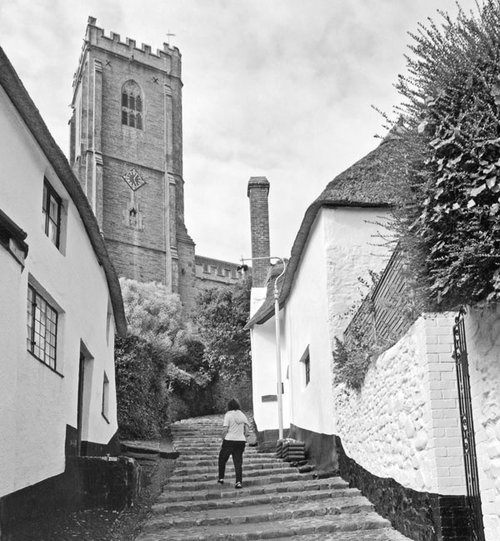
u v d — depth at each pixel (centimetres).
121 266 6047
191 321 3834
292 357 1630
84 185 6059
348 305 1187
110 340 1414
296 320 1555
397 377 788
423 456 687
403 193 561
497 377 518
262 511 939
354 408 1034
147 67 6769
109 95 6444
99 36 6512
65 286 895
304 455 1366
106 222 6094
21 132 726
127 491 910
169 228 6366
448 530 633
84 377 1122
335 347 1168
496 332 518
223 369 3058
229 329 3070
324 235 1217
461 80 505
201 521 887
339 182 1233
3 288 590
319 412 1267
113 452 1362
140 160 6450
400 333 791
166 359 2006
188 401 2872
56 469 781
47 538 658
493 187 469
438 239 525
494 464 529
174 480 1178
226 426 1138
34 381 718
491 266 484
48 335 845
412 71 536
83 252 1030
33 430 705
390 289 835
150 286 3972
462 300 546
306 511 905
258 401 1930
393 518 812
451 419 656
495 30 492
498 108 478
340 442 1138
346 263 1202
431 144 503
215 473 1249
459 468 646
